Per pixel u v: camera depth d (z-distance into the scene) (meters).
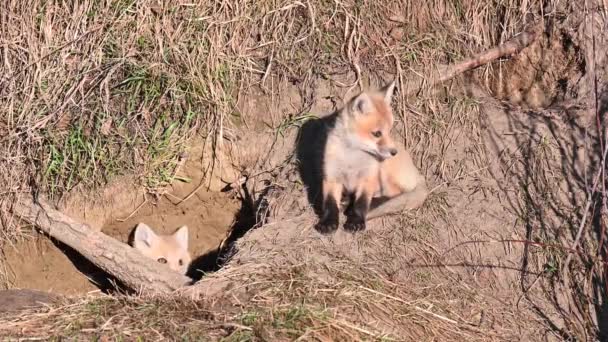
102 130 12.38
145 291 10.52
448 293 10.47
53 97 12.58
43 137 12.41
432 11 13.36
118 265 11.43
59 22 12.84
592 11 12.39
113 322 9.00
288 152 12.42
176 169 12.55
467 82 13.14
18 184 12.47
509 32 13.27
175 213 13.05
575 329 10.30
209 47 12.64
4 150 12.48
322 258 10.44
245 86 12.70
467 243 11.05
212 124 12.52
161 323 8.94
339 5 13.00
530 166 11.73
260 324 8.78
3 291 10.23
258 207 11.95
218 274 10.02
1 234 12.50
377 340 8.93
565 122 12.12
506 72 13.33
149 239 12.56
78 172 12.35
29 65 12.68
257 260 10.28
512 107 12.68
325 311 9.05
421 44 13.00
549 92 13.13
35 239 12.56
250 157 12.64
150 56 12.62
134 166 12.46
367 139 10.91
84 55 12.66
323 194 11.16
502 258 10.95
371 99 11.18
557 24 13.16
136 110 12.48
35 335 8.95
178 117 12.55
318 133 12.30
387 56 12.87
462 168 11.91
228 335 8.68
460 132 12.29
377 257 10.67
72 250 12.62
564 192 11.42
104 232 12.80
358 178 11.18
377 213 11.12
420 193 11.26
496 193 11.57
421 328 9.67
